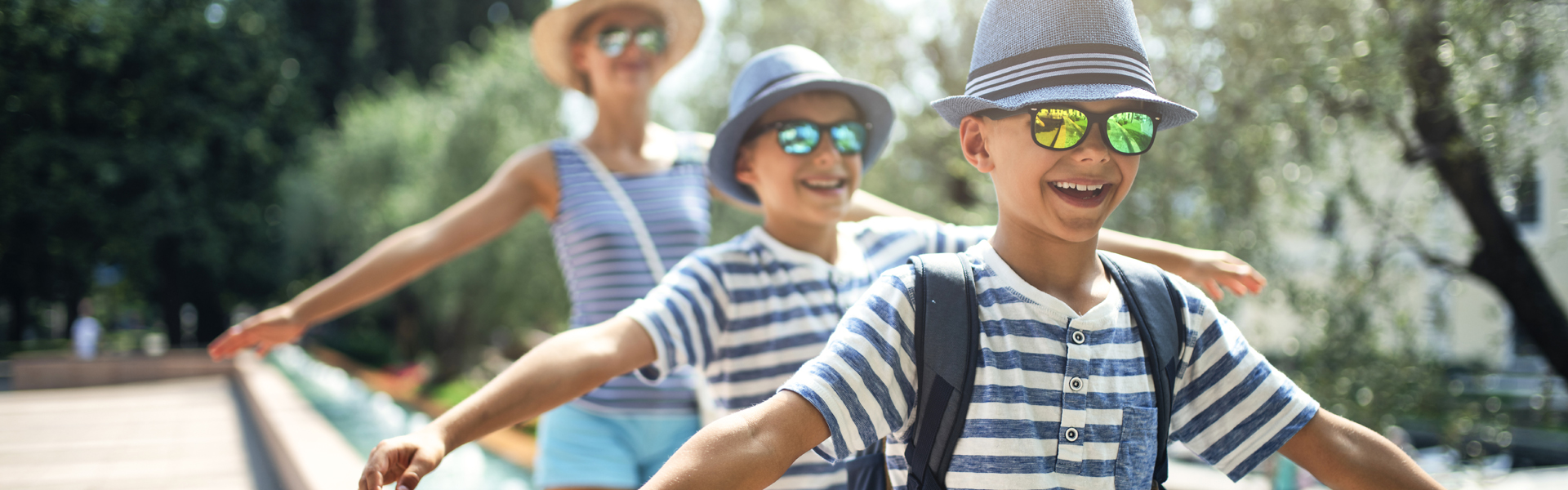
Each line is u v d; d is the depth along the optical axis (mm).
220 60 17594
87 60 8719
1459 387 3977
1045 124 1109
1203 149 3961
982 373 1118
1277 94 3738
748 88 2006
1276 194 4008
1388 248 3941
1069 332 1144
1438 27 3311
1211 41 4047
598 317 2518
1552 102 3371
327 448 4738
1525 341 5059
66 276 19391
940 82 7414
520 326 12867
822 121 1887
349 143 15484
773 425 1027
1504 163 3311
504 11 25766
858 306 1180
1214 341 1238
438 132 12812
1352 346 3719
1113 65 1135
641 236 2529
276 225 20000
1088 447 1110
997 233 1232
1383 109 3490
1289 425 1187
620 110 2674
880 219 2107
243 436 8938
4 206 14234
